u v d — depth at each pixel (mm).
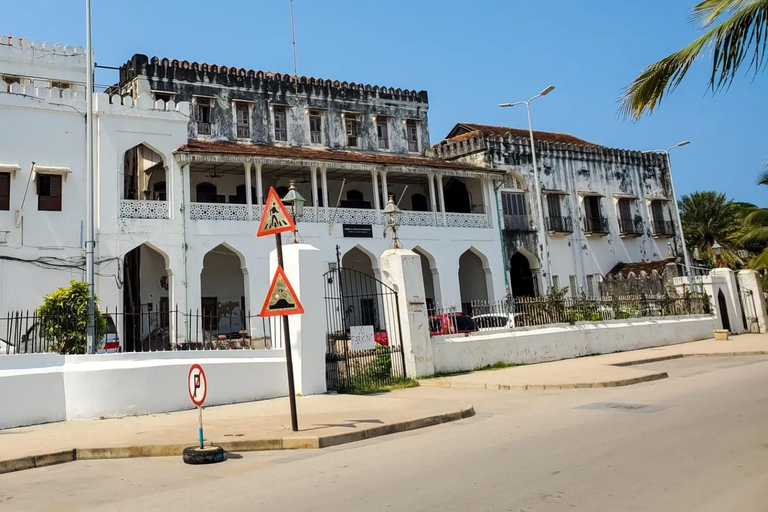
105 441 8258
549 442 7359
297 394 12516
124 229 22266
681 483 5410
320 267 13234
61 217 21547
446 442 7727
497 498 5160
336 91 31594
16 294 20453
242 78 28969
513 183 33062
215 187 27703
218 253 27047
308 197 30062
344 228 26531
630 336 22125
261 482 6156
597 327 20938
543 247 32500
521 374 15172
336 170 27719
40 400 10320
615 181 37094
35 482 6664
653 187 38844
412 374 14742
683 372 15094
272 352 12914
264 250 24609
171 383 11266
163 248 22812
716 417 8523
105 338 17234
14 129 21250
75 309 13484
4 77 25250
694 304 26547
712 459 6191
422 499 5230
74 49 26797
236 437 8078
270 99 29609
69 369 10695
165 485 6254
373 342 14352
